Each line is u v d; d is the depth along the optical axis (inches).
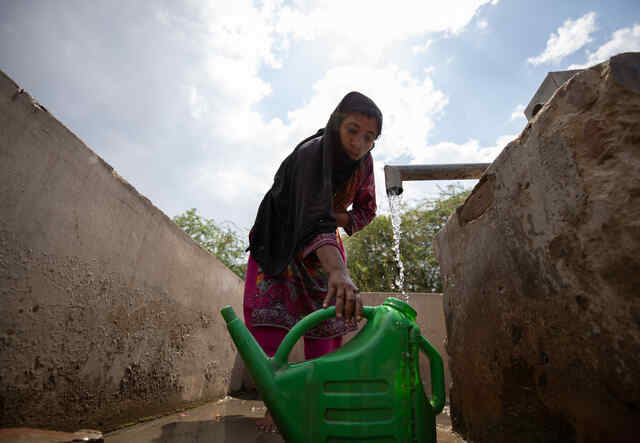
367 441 35.4
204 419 80.7
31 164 48.9
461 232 69.1
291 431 36.0
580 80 37.9
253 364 37.9
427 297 154.9
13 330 46.9
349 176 61.8
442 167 89.6
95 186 61.5
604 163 34.7
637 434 31.4
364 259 278.2
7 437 41.7
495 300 55.3
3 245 45.5
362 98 56.2
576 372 38.2
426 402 37.9
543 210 42.5
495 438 55.4
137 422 74.4
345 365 37.0
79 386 58.6
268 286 60.5
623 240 32.2
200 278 106.9
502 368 53.5
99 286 62.8
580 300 37.1
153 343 81.4
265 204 65.3
